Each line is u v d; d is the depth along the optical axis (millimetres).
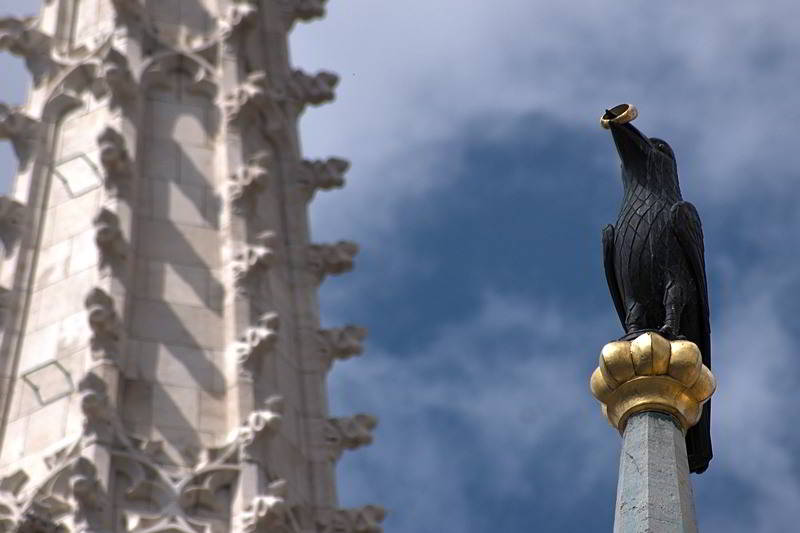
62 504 27641
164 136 32188
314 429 29750
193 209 31297
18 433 28859
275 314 29500
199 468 28047
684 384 24547
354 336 30953
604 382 24766
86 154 32094
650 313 25422
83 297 30000
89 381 28188
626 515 23375
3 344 29906
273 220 32094
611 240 25797
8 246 31156
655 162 25984
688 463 24859
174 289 30172
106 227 30016
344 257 32000
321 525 28703
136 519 27453
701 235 25703
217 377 29266
